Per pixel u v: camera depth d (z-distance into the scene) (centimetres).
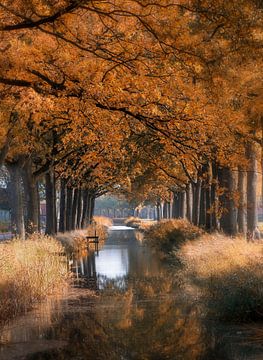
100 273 4622
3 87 2455
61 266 4041
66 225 8319
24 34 2194
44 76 2238
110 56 2127
